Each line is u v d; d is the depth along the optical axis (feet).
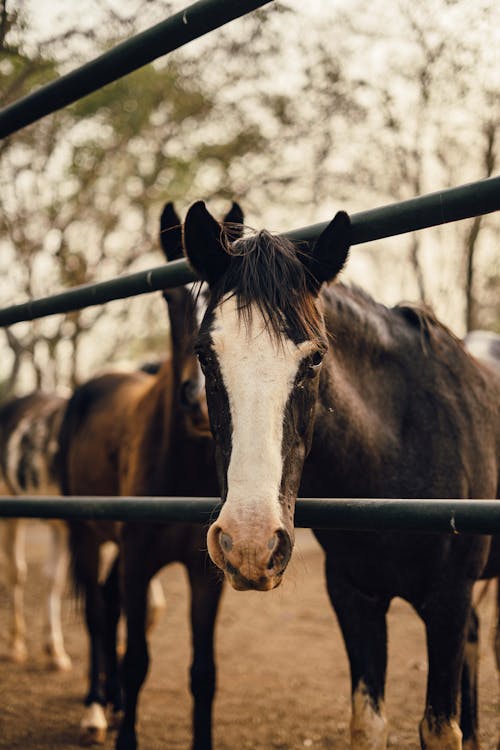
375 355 7.26
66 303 7.47
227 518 4.88
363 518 5.35
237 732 10.82
